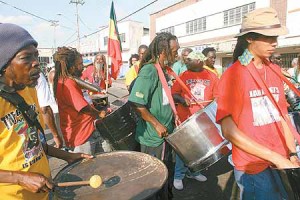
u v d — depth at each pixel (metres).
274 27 1.74
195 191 3.67
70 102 2.95
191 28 24.14
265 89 1.83
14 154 1.49
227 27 20.62
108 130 3.03
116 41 6.65
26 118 1.55
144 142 2.86
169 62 2.88
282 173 1.80
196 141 2.64
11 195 1.51
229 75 1.85
